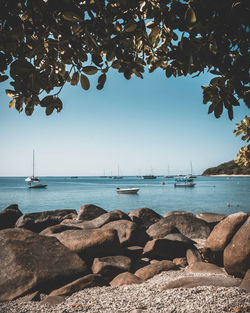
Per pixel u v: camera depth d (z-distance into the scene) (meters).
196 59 2.20
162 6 2.15
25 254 6.30
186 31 1.90
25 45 2.15
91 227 10.92
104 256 7.54
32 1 1.83
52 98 2.30
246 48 2.06
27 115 2.41
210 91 2.38
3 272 5.90
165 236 9.52
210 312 4.16
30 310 4.86
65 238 7.89
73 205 38.22
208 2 1.79
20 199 47.69
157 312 4.36
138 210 15.41
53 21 1.91
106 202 42.12
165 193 62.44
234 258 6.00
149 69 3.10
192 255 7.78
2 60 2.06
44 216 13.17
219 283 5.34
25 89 2.04
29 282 5.73
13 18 1.85
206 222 12.28
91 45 2.05
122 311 4.61
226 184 111.81
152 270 6.97
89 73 2.16
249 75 2.10
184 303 4.58
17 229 7.12
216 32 1.93
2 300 5.33
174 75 2.90
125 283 6.17
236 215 6.98
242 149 6.36
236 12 1.79
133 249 8.54
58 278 6.02
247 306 4.24
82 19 1.81
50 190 77.19
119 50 2.15
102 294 5.48
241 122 5.29
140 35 2.54
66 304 5.09
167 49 2.81
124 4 1.96
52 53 2.23
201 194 57.47
